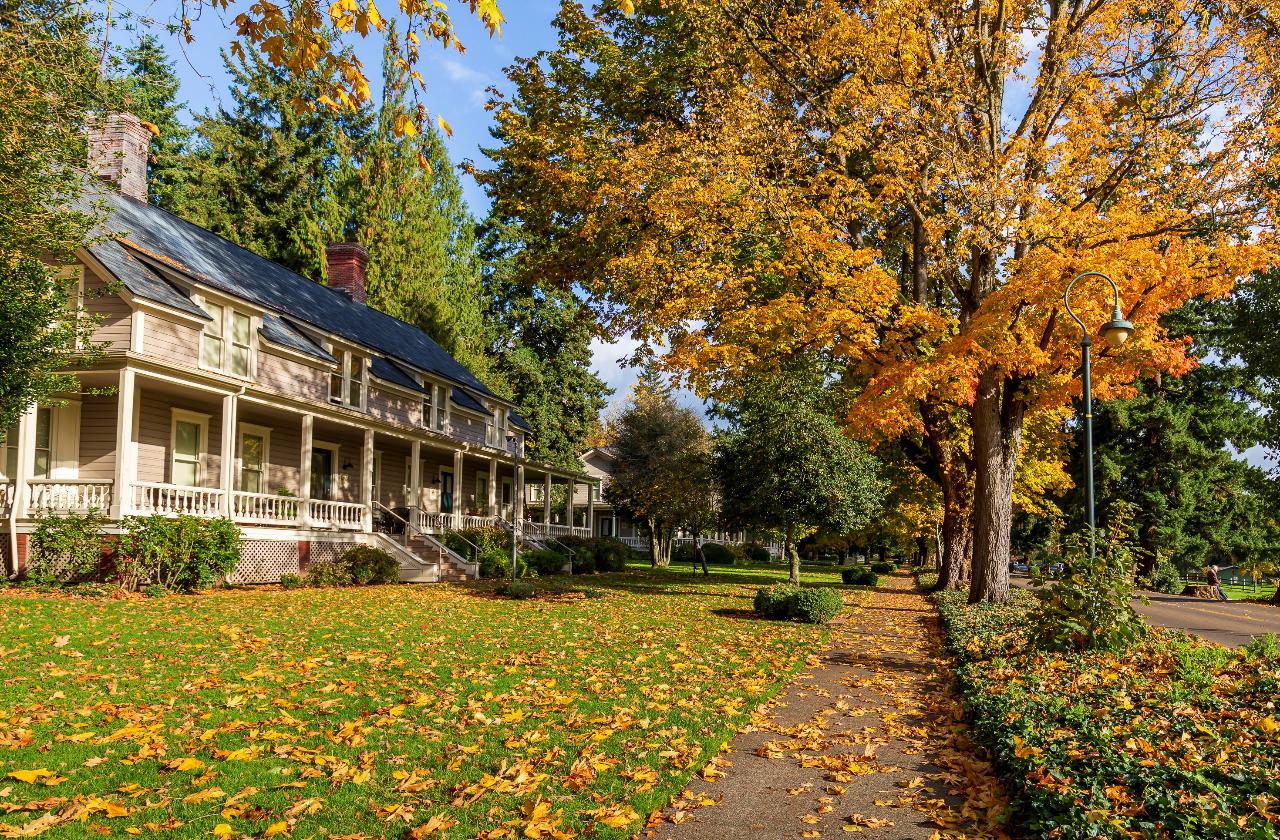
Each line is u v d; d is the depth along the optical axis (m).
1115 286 12.54
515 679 8.49
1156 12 15.23
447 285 43.16
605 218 16.88
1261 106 14.20
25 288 12.63
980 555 17.36
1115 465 37.38
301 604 15.02
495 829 4.51
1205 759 5.03
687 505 37.44
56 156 12.94
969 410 23.67
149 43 37.41
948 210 15.51
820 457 25.44
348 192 41.34
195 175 41.56
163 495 18.00
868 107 15.50
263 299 21.53
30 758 5.41
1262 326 26.39
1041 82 16.52
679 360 16.72
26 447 16.48
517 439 39.59
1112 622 8.79
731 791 5.45
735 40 16.70
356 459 27.11
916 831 4.80
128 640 10.05
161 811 4.63
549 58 19.16
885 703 8.25
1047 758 5.09
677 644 11.49
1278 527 37.53
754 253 18.27
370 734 6.24
